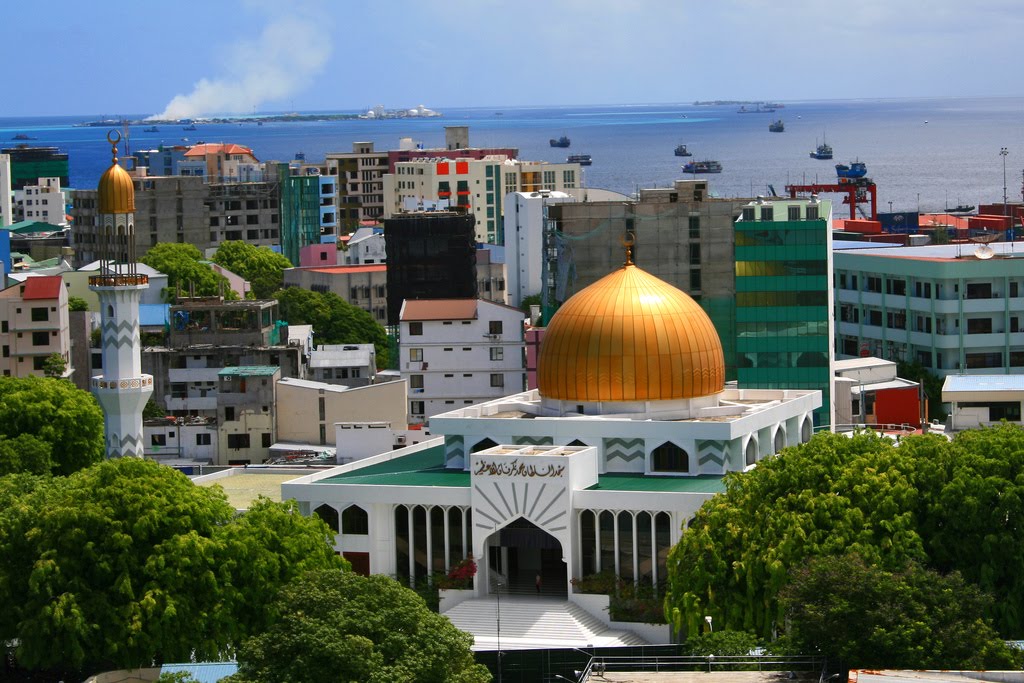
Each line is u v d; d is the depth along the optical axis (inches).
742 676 7180.1
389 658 7106.3
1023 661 7007.9
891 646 6948.8
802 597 7308.1
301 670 6924.2
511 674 7869.1
